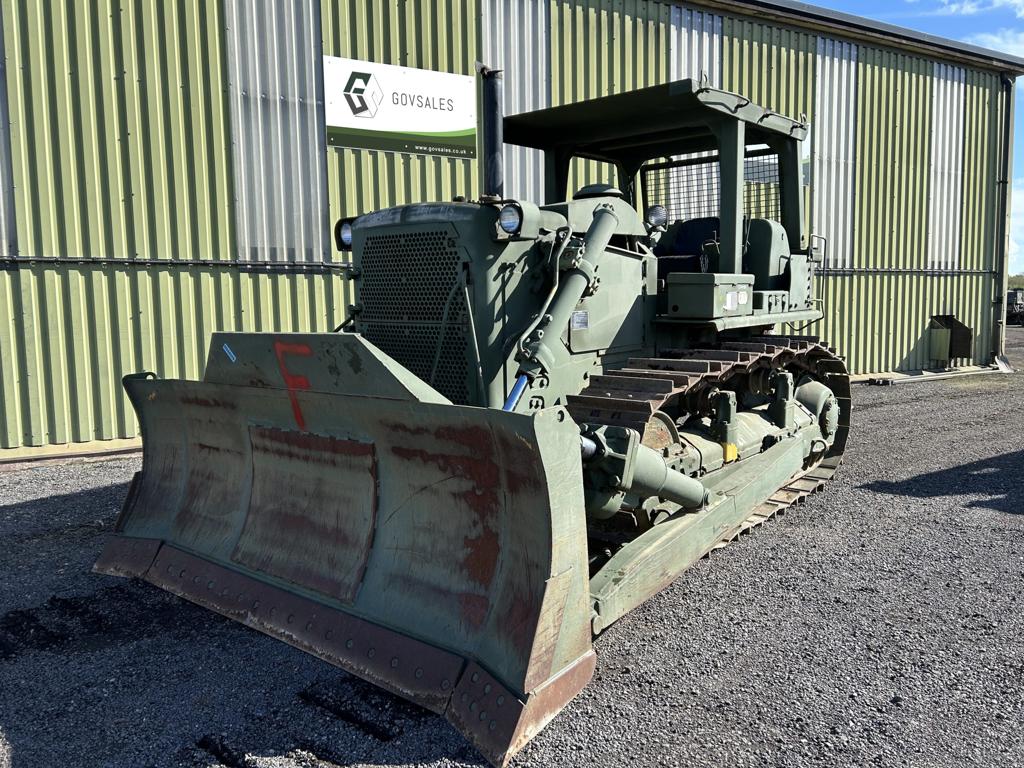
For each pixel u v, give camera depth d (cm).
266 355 370
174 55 831
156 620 397
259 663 352
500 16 1016
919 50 1398
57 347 802
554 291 416
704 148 580
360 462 359
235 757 281
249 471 418
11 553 499
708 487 487
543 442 281
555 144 579
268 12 874
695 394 505
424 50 969
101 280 816
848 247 1367
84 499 631
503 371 413
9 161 767
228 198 870
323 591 358
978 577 452
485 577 313
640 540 409
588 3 1086
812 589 436
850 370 1395
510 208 389
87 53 791
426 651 313
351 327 471
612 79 1116
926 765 276
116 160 812
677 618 399
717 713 310
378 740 292
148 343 844
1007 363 1616
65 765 277
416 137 976
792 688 329
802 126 582
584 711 310
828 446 677
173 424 457
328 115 914
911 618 398
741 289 508
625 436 365
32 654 361
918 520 563
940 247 1495
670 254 588
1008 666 348
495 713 284
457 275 407
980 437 862
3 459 766
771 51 1255
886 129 1392
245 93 869
